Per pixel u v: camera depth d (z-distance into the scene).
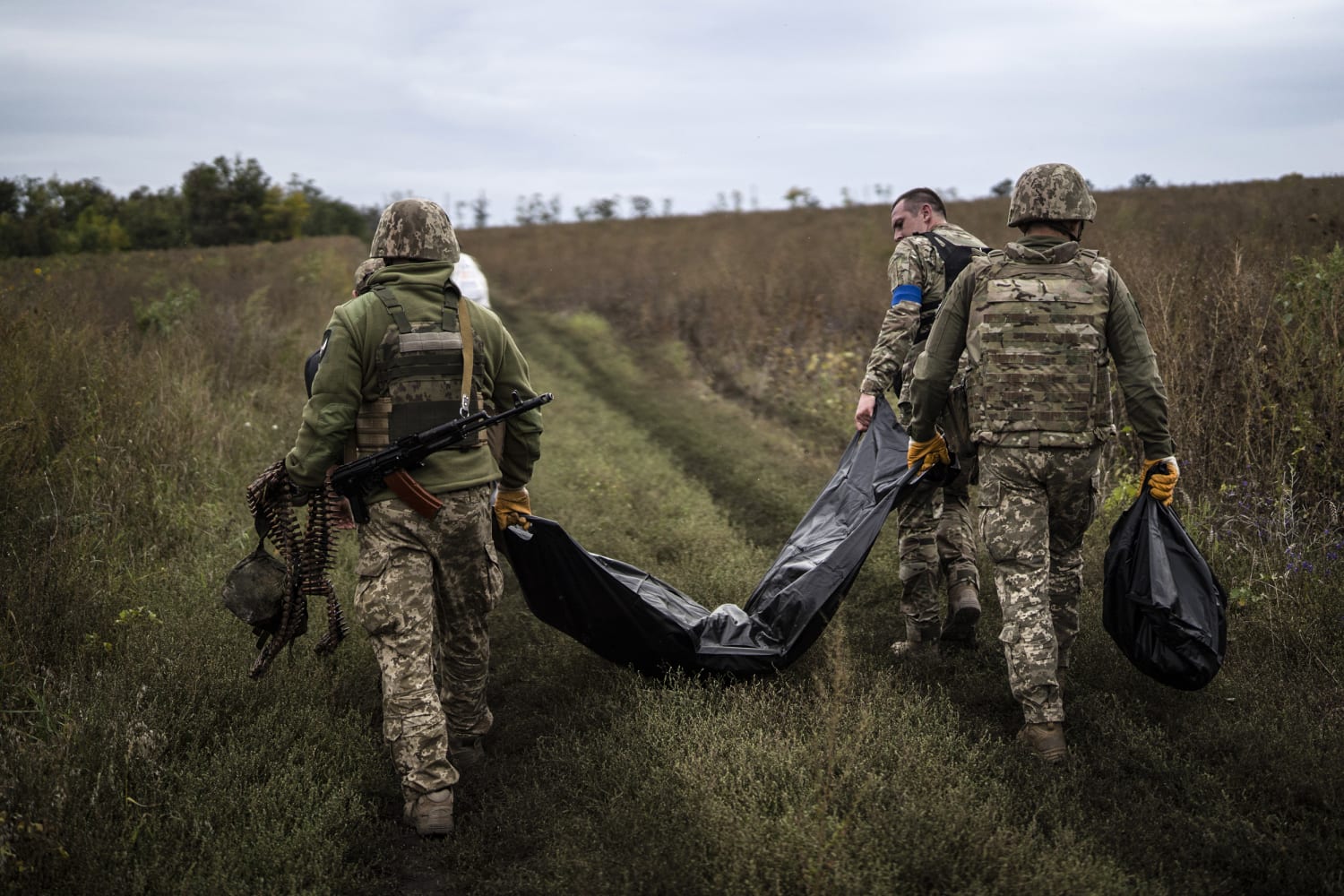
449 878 2.51
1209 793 2.66
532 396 3.04
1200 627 2.81
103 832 2.43
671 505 5.86
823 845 2.23
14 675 3.20
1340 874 2.26
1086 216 2.96
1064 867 2.24
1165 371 5.00
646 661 3.42
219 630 3.71
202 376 7.43
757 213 36.16
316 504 2.90
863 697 3.09
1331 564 3.80
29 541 4.16
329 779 2.78
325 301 13.83
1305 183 15.59
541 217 46.97
